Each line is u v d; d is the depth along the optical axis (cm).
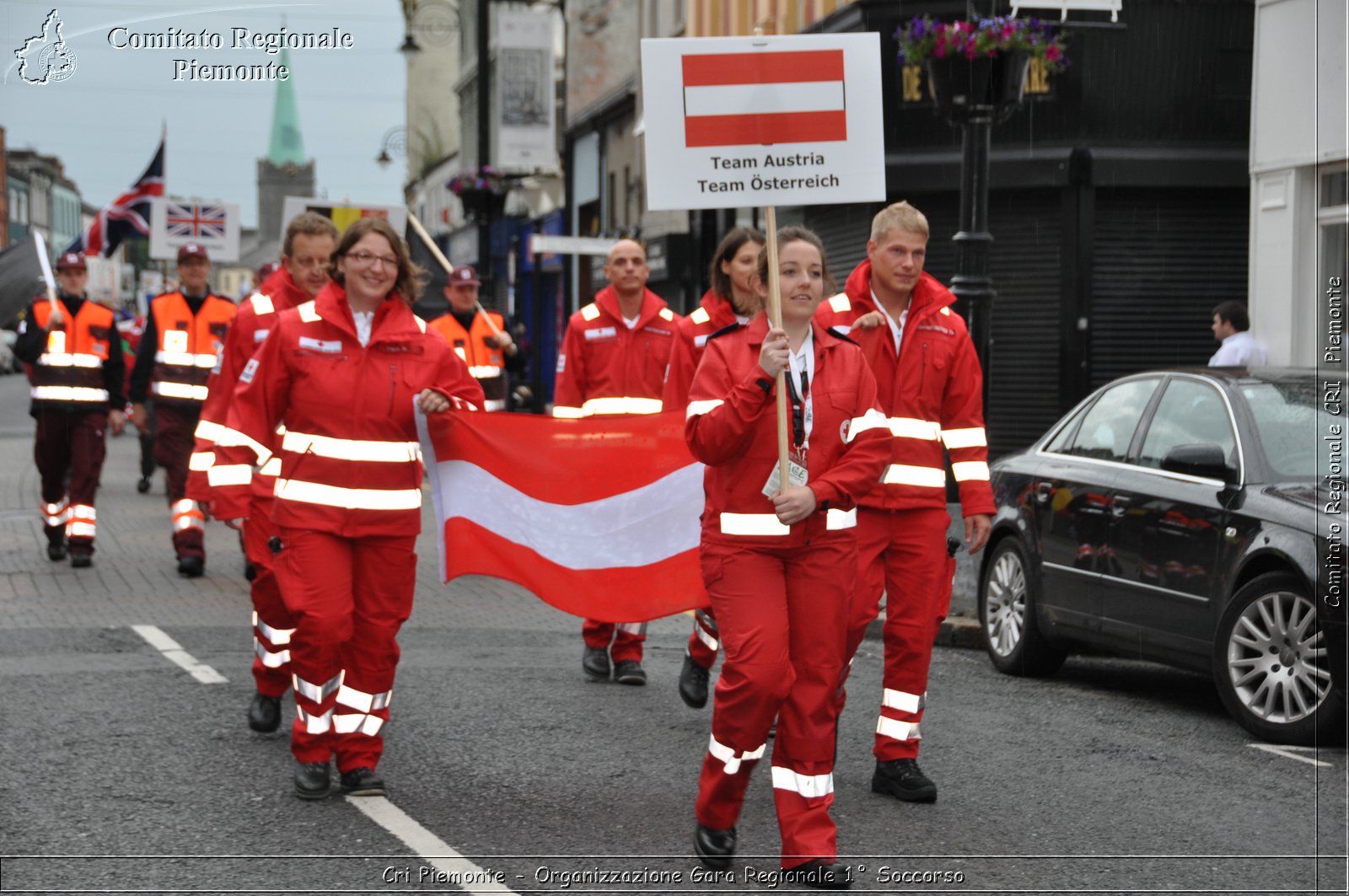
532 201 5044
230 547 1638
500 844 635
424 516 1995
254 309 857
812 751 597
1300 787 757
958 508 1452
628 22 4188
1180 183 2227
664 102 626
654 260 3512
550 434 782
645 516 785
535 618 1235
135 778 727
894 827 672
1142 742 855
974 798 723
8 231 7656
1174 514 945
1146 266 2255
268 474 802
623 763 771
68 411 1452
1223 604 900
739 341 611
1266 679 868
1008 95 1309
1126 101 2230
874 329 734
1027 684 1046
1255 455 925
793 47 627
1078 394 2248
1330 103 1828
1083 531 1017
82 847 621
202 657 1020
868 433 605
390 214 1895
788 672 591
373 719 709
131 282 7450
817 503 589
